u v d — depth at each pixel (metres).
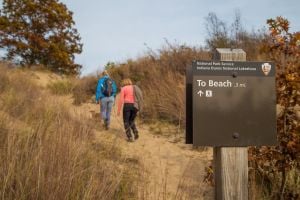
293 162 4.84
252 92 3.30
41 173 3.73
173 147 8.22
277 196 4.87
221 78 3.28
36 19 27.44
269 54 5.12
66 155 4.10
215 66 3.28
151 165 6.48
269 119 3.31
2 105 6.21
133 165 5.78
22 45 26.41
